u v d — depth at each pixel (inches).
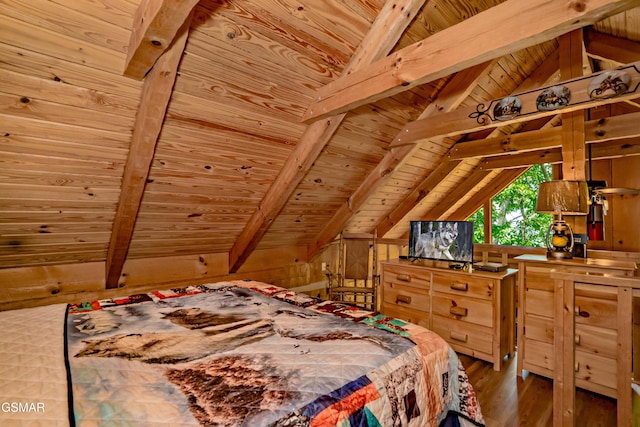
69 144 67.2
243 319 63.0
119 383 38.0
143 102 65.0
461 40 58.7
